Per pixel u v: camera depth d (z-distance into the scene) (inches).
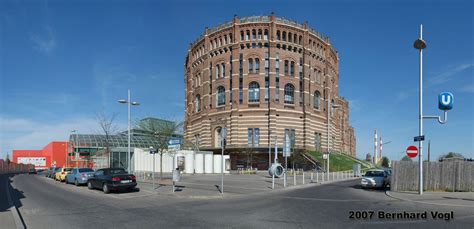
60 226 414.0
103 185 840.9
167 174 1713.8
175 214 497.4
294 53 2524.6
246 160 2442.2
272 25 2460.6
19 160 4224.9
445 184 842.8
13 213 491.5
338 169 2257.6
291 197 736.3
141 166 2034.9
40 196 764.0
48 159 4035.4
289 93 2482.8
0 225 404.2
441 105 756.6
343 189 955.3
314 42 2706.7
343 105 3868.1
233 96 2448.3
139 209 553.3
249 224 415.2
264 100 2411.4
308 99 2554.1
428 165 852.0
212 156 1929.1
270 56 2431.1
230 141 2415.1
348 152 4121.6
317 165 2240.4
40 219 462.0
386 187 976.9
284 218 456.4
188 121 2987.2
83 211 532.7
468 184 832.3
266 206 582.6
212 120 2566.4
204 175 1680.6
